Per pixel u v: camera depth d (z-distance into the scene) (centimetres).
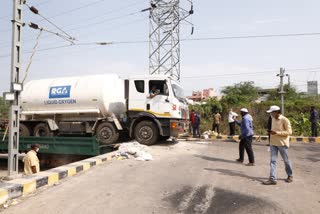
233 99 2409
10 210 465
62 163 1205
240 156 875
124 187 591
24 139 1208
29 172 839
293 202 492
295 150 1173
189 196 532
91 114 1252
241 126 840
